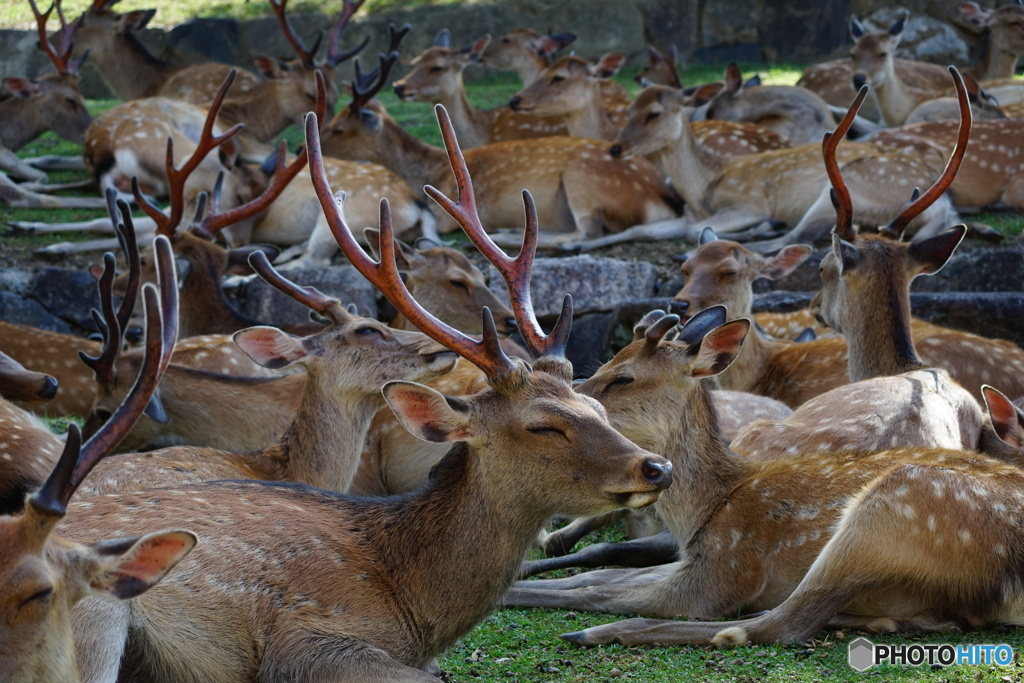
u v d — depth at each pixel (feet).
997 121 49.70
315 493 19.03
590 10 90.58
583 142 51.34
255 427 29.01
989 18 73.82
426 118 71.61
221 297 37.27
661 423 22.68
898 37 64.75
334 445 24.58
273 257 38.63
